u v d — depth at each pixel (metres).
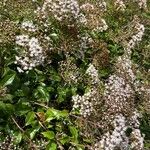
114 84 0.50
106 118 0.47
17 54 0.48
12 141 0.43
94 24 0.61
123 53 0.65
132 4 0.74
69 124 0.48
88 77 0.54
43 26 0.53
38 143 0.44
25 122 0.45
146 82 0.58
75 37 0.53
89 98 0.48
